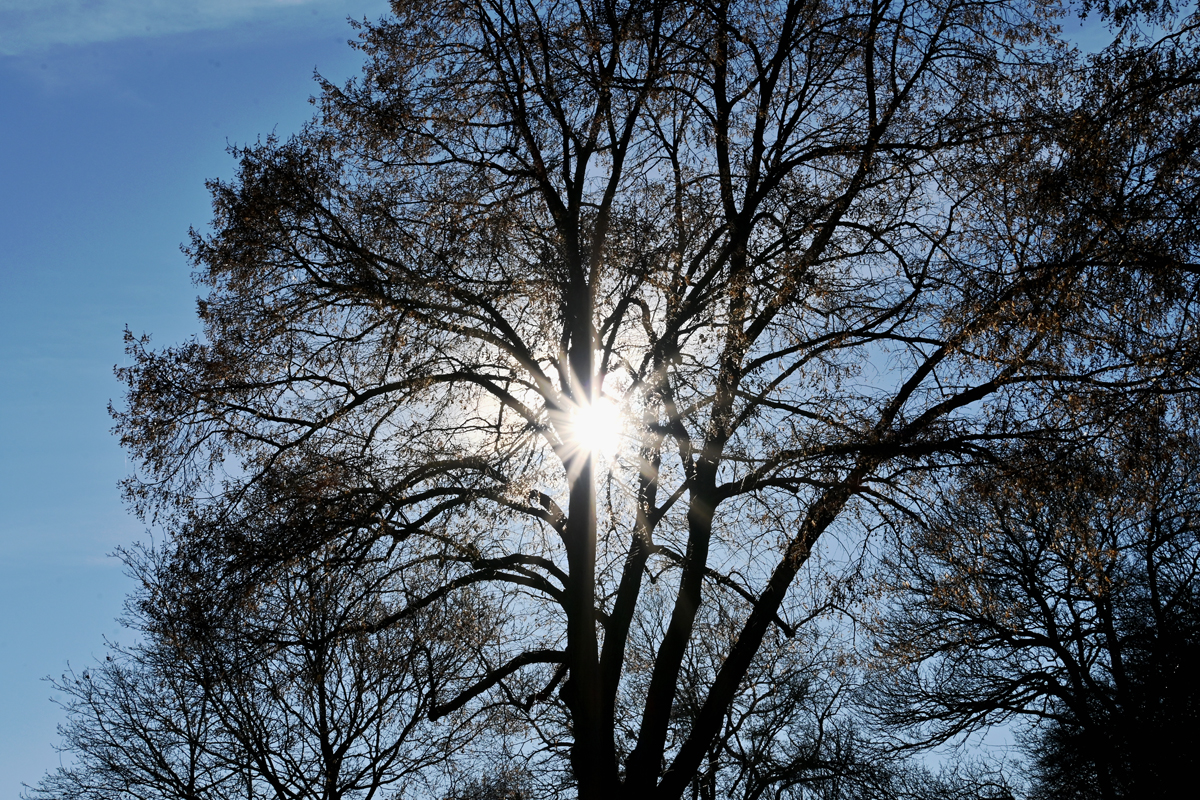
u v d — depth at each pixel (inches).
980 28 538.3
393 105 492.1
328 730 674.8
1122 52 369.7
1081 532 450.0
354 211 492.4
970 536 462.3
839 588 462.6
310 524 437.4
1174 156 344.2
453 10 502.0
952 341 437.4
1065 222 378.3
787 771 888.9
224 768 728.3
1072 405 388.2
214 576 439.5
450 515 451.8
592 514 472.4
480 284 485.7
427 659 608.4
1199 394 357.4
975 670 956.6
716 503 494.0
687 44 512.1
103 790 742.5
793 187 509.4
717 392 464.8
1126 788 847.1
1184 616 837.8
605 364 503.8
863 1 548.1
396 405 470.9
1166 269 346.6
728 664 481.7
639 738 475.5
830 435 458.0
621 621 484.7
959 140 497.4
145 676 756.0
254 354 482.0
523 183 516.7
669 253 494.3
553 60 497.7
